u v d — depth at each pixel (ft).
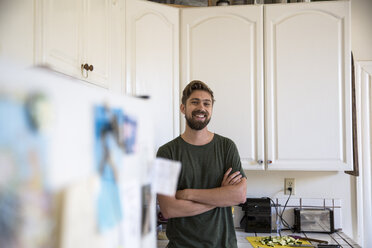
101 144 1.53
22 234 1.08
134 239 1.84
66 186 1.28
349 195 7.98
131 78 6.90
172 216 5.10
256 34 7.18
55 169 1.23
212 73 7.30
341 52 6.95
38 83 1.15
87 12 5.04
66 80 1.30
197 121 5.29
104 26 5.79
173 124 7.32
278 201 8.08
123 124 1.75
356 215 7.96
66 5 4.33
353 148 7.22
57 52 4.08
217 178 5.36
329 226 7.36
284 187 8.10
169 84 7.30
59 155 1.25
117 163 1.67
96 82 5.41
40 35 3.69
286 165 7.01
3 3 3.07
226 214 5.37
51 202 1.20
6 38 3.11
